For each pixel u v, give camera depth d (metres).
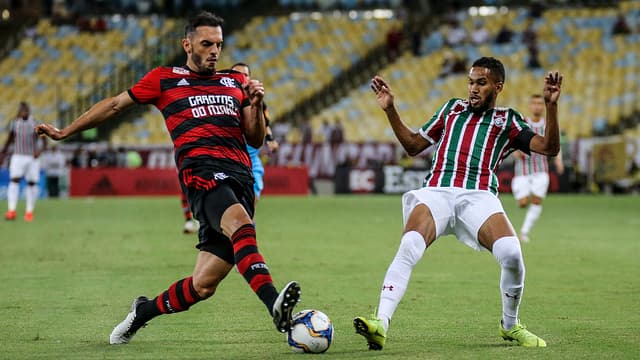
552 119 21.70
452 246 48.75
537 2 136.38
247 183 21.44
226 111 21.72
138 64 126.12
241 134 21.89
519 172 54.12
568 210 80.25
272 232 57.88
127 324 22.75
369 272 38.28
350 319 26.80
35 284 34.56
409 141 23.41
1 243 50.62
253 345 22.62
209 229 21.20
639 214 75.44
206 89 21.86
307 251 46.75
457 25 132.50
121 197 101.38
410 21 133.88
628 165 108.06
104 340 23.45
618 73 124.50
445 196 22.62
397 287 21.52
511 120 22.94
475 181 22.69
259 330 24.81
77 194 101.44
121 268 39.59
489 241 22.11
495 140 22.95
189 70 22.12
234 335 24.06
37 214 74.00
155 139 115.06
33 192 68.12
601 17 132.88
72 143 109.44
